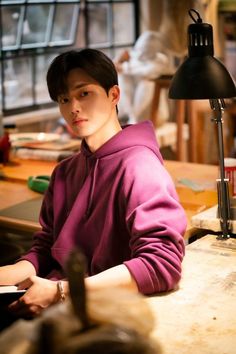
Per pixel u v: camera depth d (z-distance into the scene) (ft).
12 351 3.04
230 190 6.90
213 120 6.62
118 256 6.11
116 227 6.07
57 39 17.84
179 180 9.58
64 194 6.76
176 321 4.93
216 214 7.16
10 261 9.68
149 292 5.43
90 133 6.16
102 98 6.13
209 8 17.70
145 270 5.38
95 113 6.12
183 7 16.20
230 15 19.15
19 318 5.47
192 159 16.02
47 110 17.51
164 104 18.37
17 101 16.97
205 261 6.21
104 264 6.13
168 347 4.51
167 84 16.02
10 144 11.41
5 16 16.24
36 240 7.02
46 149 11.69
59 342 2.89
